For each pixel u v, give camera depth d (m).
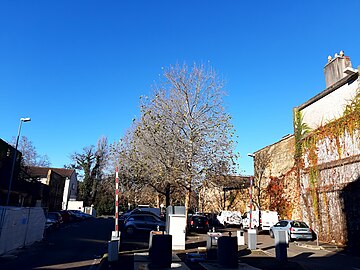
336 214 19.44
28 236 15.49
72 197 68.62
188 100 21.98
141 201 50.59
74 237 19.97
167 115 21.95
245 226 30.78
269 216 27.78
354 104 18.62
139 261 11.23
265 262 11.90
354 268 11.38
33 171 57.94
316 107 22.73
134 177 27.75
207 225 26.64
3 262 10.81
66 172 66.75
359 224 17.31
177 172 21.08
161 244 10.17
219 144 21.27
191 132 21.50
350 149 18.62
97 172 64.62
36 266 10.20
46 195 46.91
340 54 22.12
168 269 9.94
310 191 22.34
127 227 22.23
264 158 32.62
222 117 21.61
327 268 11.20
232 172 21.80
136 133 23.48
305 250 16.56
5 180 31.58
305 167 23.36
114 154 28.47
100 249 14.75
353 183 18.11
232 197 39.09
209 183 22.06
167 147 21.75
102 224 34.59
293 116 25.30
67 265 10.48
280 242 11.59
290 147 28.12
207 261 11.66
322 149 21.41
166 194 28.17
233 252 10.59
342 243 18.58
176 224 15.30
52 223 23.03
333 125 20.28
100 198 67.62
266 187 31.83
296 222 21.53
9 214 12.78
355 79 18.72
